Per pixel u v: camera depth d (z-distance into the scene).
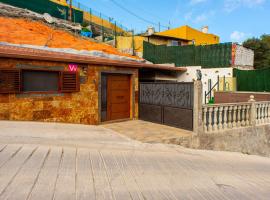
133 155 4.66
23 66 7.38
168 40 28.27
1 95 7.03
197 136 7.30
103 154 4.45
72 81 8.46
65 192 2.67
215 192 3.13
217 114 7.87
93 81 9.11
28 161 3.58
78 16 25.41
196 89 7.38
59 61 8.09
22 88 7.43
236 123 8.24
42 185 2.79
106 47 18.06
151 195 2.83
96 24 29.62
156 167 4.03
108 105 9.94
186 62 18.12
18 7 18.64
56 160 3.76
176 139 6.89
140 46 23.72
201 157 5.35
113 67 9.79
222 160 5.38
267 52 33.00
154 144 6.18
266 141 9.06
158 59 19.16
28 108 7.53
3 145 4.26
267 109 9.24
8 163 3.42
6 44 10.15
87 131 7.02
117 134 7.12
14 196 2.46
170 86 8.74
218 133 7.68
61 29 19.66
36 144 4.58
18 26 15.15
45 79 7.97
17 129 5.90
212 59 17.27
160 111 9.37
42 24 18.38
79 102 8.74
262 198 3.06
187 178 3.61
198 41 34.91
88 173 3.36
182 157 5.05
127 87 10.70
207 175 3.88
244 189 3.36
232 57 16.81
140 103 10.69
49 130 6.33
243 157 6.35
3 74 7.00
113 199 2.62
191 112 7.69
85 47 14.71
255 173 4.45
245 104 8.41
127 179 3.30
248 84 15.37
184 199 2.80
